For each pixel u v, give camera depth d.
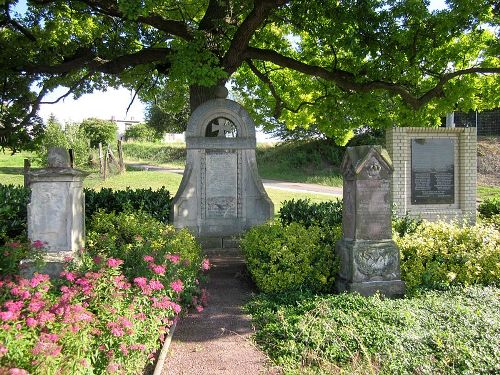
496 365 4.30
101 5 11.51
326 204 11.06
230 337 5.53
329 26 11.39
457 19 10.16
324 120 14.48
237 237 10.71
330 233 8.10
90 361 3.61
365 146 7.02
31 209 6.44
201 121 10.72
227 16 11.88
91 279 4.23
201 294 6.83
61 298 3.88
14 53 12.37
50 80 12.86
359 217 6.90
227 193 10.80
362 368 4.36
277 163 37.84
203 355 5.02
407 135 12.07
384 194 6.96
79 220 6.80
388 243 6.95
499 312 5.69
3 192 9.66
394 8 10.75
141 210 10.16
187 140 10.66
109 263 4.46
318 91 15.23
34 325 3.31
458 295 6.50
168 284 5.36
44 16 13.45
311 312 5.77
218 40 11.69
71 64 12.58
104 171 24.52
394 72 11.33
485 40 11.53
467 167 12.16
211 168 10.77
